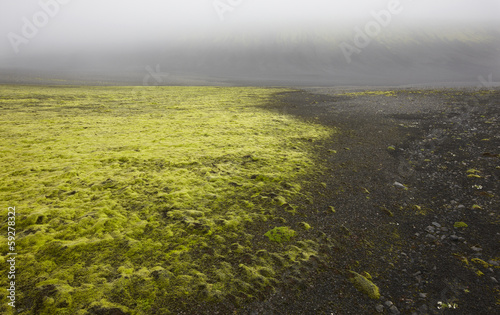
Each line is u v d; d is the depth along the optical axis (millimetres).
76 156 11242
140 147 12664
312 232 6793
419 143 13656
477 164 10391
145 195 8102
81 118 19312
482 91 27906
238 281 5062
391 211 7883
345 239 6570
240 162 11055
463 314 4445
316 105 25906
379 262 5820
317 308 4621
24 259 5230
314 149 13070
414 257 5961
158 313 4324
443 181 9539
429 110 20531
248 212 7492
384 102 25344
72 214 6934
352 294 4930
